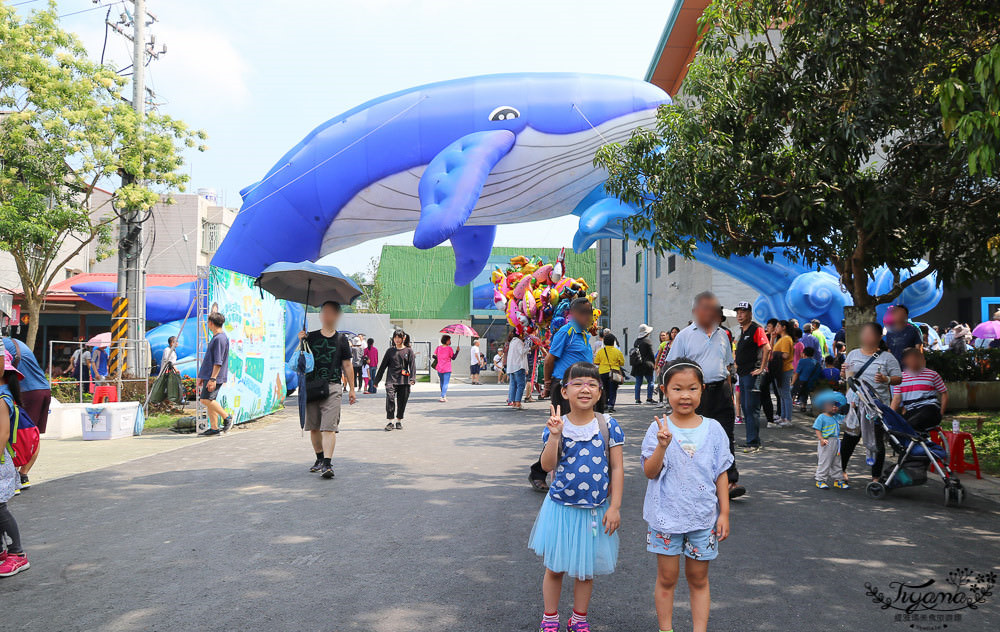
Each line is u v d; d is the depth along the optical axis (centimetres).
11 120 1841
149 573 444
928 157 932
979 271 1038
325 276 880
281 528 550
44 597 403
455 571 447
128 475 776
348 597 402
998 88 488
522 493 676
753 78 909
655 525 333
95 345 1496
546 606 344
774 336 1216
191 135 1997
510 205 1866
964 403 1309
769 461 848
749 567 457
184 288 2345
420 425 1242
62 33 1964
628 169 1152
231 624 363
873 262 1065
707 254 1769
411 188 1784
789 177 956
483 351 4603
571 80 1739
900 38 792
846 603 396
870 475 773
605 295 4566
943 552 493
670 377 343
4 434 447
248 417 1308
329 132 1834
